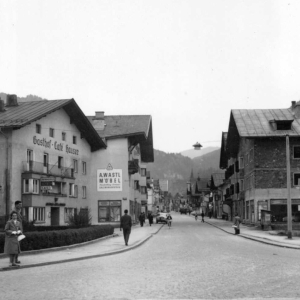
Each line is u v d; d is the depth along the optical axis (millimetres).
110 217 60688
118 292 11656
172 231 49312
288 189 33875
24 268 17406
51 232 24484
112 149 61531
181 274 15008
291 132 54312
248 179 60188
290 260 19406
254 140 54875
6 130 42281
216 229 53750
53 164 49906
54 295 11359
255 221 54219
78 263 19141
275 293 11453
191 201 177875
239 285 12680
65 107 52750
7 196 41688
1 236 20672
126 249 25516
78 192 56531
